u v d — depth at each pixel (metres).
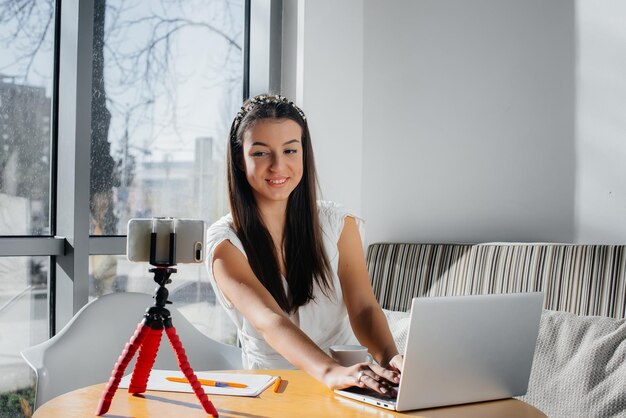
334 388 1.51
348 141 3.31
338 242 2.22
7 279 2.61
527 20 2.76
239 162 2.10
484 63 2.89
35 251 2.59
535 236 2.71
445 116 3.03
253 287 1.87
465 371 1.44
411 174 3.15
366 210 3.33
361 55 3.37
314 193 2.14
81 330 2.26
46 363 2.09
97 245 2.77
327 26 3.25
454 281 2.63
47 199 2.71
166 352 2.43
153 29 3.01
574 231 2.58
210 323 3.20
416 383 1.38
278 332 1.69
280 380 1.65
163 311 1.46
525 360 1.56
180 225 1.47
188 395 1.51
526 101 2.75
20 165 2.64
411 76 3.16
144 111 2.98
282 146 2.01
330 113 3.24
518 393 1.58
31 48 2.66
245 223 2.07
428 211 3.08
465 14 2.97
